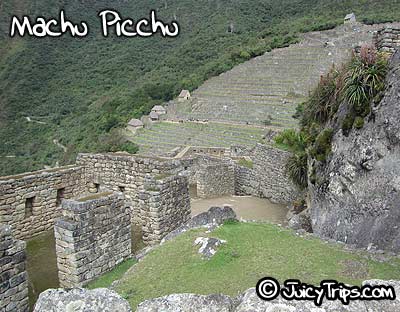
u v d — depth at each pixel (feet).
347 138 30.22
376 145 26.48
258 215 45.88
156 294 17.83
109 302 11.90
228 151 98.78
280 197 52.49
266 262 20.15
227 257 20.67
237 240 23.07
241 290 17.39
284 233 24.66
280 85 178.09
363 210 26.30
